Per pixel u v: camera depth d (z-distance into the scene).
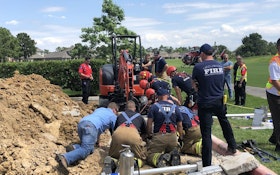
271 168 5.94
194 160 6.50
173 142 6.23
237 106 12.88
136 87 11.31
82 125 6.34
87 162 6.16
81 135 6.36
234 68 13.66
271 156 6.57
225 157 6.26
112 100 11.76
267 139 7.84
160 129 6.27
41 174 5.38
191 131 6.75
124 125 6.41
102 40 26.84
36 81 10.88
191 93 7.88
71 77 19.64
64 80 19.64
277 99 6.93
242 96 13.34
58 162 5.82
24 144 6.15
